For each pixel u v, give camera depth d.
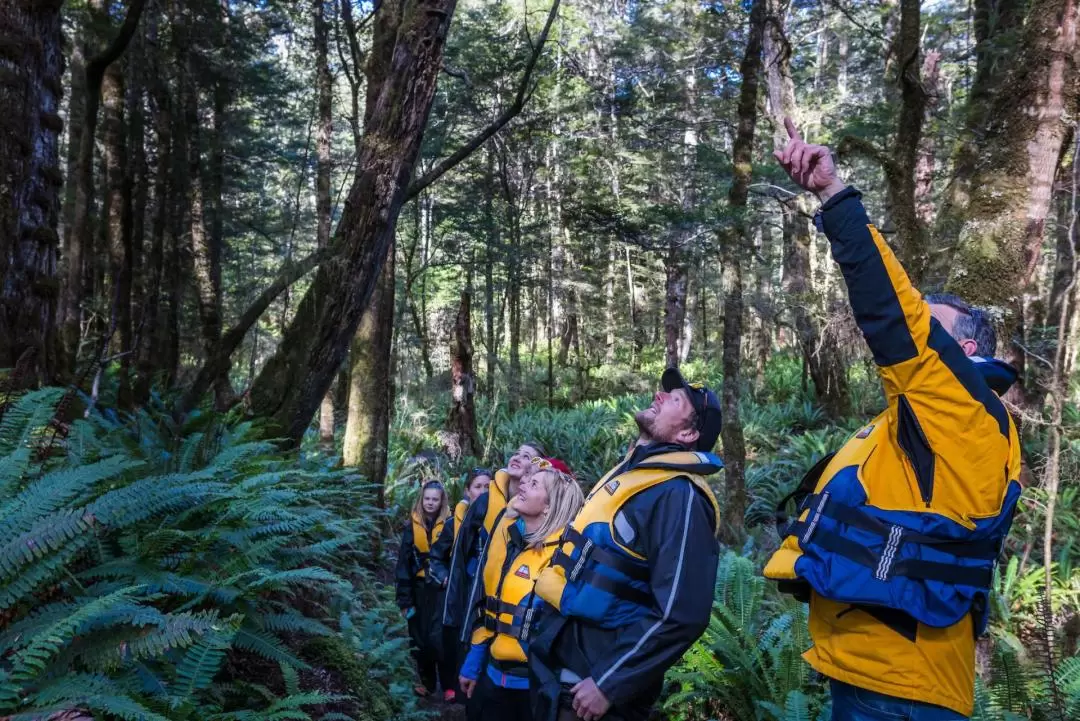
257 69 16.97
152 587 2.54
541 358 28.31
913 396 1.58
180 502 2.96
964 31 14.20
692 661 4.13
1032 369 6.66
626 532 2.20
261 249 23.16
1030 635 5.43
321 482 5.85
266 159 19.58
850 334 9.83
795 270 15.23
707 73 21.94
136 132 11.84
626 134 21.33
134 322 11.88
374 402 8.63
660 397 2.40
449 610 3.97
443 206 19.34
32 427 2.83
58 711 1.82
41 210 4.32
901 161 6.59
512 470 3.43
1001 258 4.55
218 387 7.12
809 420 14.91
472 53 17.52
